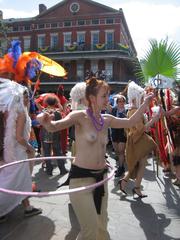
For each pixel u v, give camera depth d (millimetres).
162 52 4941
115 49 41188
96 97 2814
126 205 4883
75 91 4414
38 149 8469
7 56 4434
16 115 3918
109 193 5465
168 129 5617
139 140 5062
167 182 6176
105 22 41938
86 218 2689
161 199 5180
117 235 3889
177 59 4973
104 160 2895
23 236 3789
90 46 42031
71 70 42562
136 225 4180
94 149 2807
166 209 4742
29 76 4598
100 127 2842
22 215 4387
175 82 5164
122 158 6660
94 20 42312
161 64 4953
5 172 3959
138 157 5059
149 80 5082
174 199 5180
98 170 2820
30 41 45000
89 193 2738
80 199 2699
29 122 4219
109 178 2701
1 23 31031
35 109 6840
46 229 3977
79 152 2834
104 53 40875
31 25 44781
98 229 2869
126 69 44469
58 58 42031
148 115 6184
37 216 4359
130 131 5105
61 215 4406
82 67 42281
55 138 6754
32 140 5949
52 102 6621
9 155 3945
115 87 40812
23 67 4414
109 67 41281
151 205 4898
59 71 5223
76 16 42812
